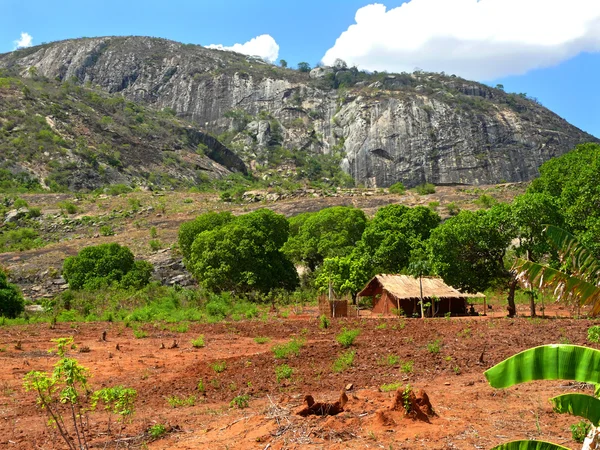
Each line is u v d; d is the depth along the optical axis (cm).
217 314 3525
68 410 1188
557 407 577
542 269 655
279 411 989
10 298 3734
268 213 5356
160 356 1953
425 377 1352
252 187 15325
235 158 19162
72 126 15125
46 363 1809
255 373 1495
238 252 4869
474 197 8875
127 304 4019
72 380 809
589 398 563
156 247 6825
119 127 16600
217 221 5759
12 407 1228
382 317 3269
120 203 9412
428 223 4581
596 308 635
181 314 3381
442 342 1844
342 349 1817
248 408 1115
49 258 6662
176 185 14475
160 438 954
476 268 3200
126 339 2427
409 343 1872
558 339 1764
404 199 8869
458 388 1212
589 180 2947
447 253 3188
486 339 1861
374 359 1611
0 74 17862
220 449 856
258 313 3691
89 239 7525
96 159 13588
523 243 3009
